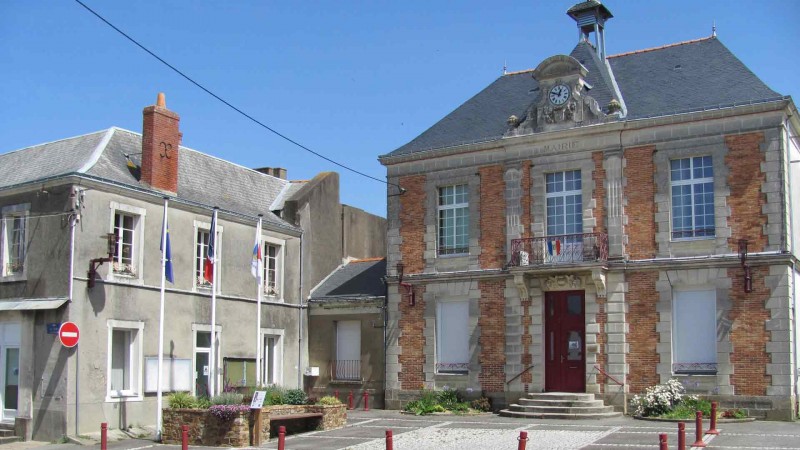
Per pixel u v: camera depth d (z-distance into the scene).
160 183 23.36
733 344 20.80
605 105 23.42
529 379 23.30
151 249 22.77
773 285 20.50
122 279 21.78
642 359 21.89
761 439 16.53
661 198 22.06
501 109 25.98
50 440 20.08
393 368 25.58
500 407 23.64
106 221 21.53
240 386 24.34
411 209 25.83
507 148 24.34
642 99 23.47
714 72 23.03
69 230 20.61
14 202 21.91
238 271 25.66
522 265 23.14
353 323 27.44
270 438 19.44
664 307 21.72
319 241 29.41
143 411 21.98
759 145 20.98
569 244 22.98
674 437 17.08
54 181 20.91
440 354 25.00
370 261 29.92
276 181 30.25
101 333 21.06
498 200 24.42
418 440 18.27
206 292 24.34
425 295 25.28
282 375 26.84
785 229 20.52
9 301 21.38
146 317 22.38
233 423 18.75
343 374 27.25
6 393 21.31
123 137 24.12
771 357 20.33
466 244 24.97
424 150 25.59
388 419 22.45
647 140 22.41
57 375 20.25
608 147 22.84
